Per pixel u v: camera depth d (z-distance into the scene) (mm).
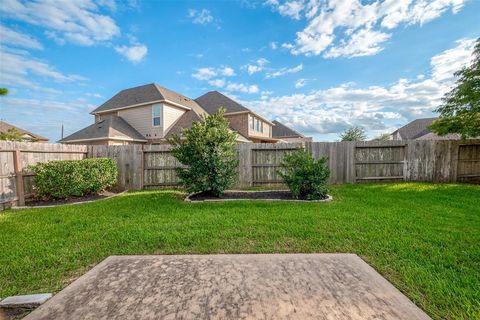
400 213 4016
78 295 1925
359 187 6875
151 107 15414
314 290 1945
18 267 2402
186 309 1726
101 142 13484
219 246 2883
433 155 7816
